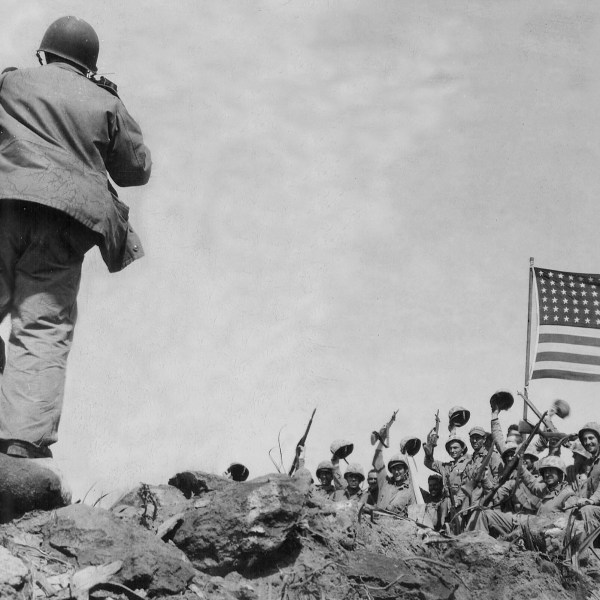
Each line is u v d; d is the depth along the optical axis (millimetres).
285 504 7512
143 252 7918
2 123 7426
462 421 15625
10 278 7316
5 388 7090
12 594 6012
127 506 8125
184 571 6863
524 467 13445
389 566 7898
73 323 7496
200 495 8109
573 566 10070
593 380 17750
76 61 7801
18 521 6859
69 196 7254
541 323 17969
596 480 13984
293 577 7484
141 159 7953
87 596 6332
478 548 9289
